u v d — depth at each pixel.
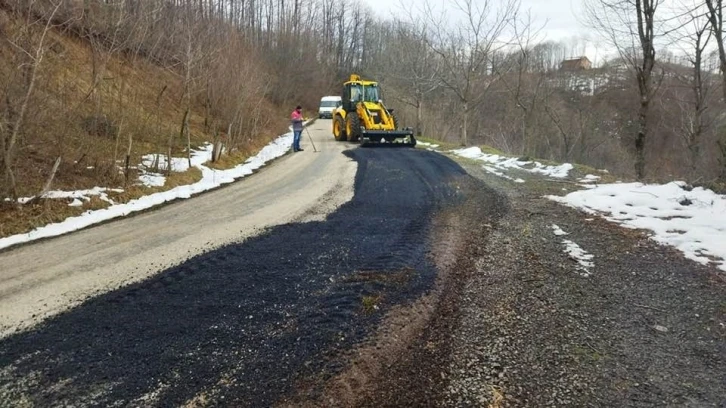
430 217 6.61
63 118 7.74
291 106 34.84
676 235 5.44
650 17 10.13
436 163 11.53
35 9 7.20
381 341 3.21
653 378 2.79
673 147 26.42
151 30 11.32
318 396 2.61
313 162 12.45
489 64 20.66
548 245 5.25
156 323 3.50
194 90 13.06
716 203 6.34
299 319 3.54
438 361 2.97
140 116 11.70
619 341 3.22
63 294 4.07
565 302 3.83
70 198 7.03
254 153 14.17
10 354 3.08
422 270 4.54
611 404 2.55
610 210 6.77
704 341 3.21
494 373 2.84
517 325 3.45
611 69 26.58
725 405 2.53
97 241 5.66
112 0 9.62
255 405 2.53
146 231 6.11
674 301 3.82
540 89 25.50
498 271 4.50
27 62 6.64
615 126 30.02
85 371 2.88
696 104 15.69
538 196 7.85
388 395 2.63
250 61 15.56
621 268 4.54
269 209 7.32
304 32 40.47
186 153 11.67
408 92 22.75
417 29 20.80
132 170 9.10
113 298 3.97
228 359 2.99
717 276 4.28
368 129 15.95
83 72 10.34
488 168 11.11
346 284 4.21
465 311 3.67
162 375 2.82
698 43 14.18
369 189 8.66
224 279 4.38
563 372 2.85
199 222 6.57
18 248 5.39
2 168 6.56
